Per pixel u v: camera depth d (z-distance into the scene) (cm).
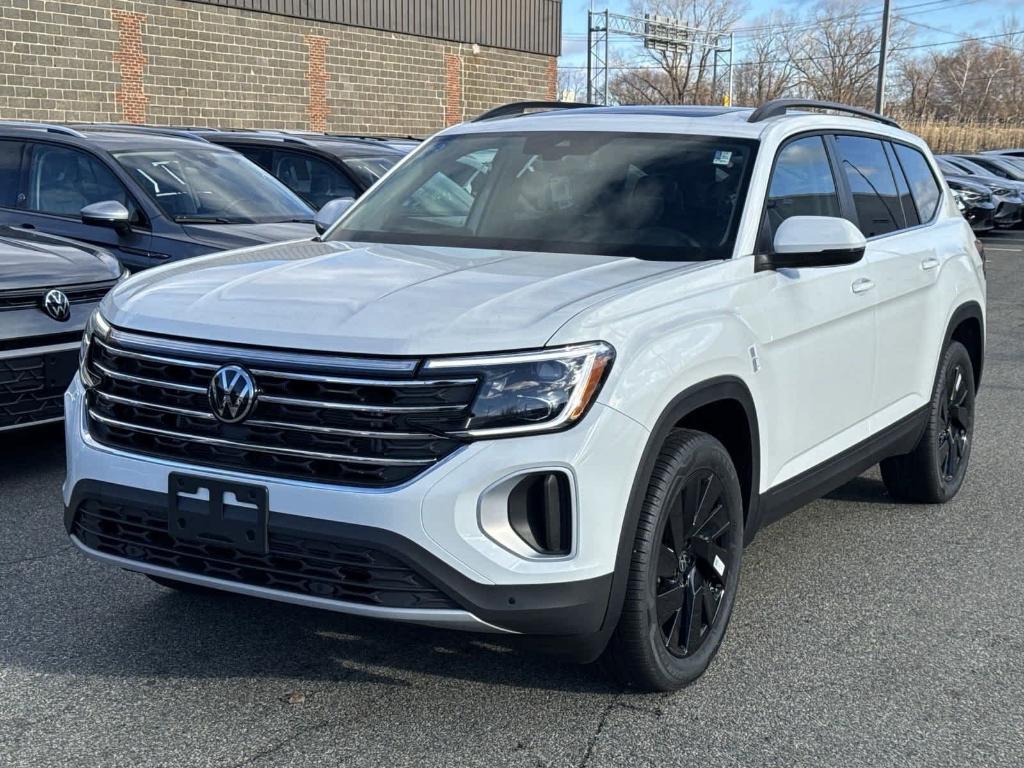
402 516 286
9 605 411
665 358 319
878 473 632
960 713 347
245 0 2025
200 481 306
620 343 307
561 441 292
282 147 1065
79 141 757
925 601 440
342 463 294
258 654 376
